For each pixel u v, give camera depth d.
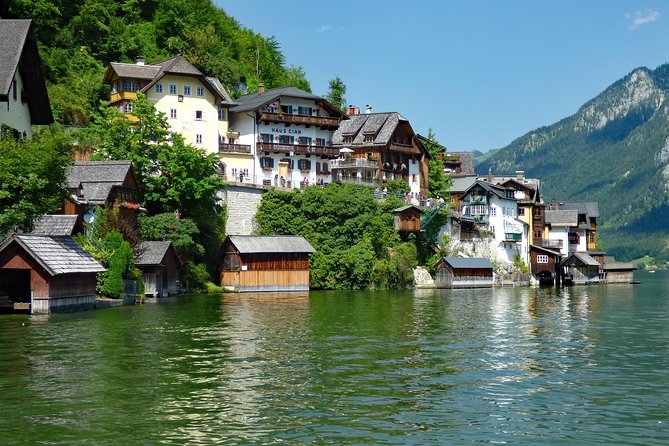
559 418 23.83
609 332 45.53
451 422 23.20
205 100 96.31
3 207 52.03
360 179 112.38
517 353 36.12
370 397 26.17
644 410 24.91
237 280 83.62
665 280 169.88
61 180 55.44
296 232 92.62
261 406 24.75
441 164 137.62
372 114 120.62
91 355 33.66
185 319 49.31
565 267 135.62
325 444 20.97
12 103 57.28
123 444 20.75
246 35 152.62
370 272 94.75
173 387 27.31
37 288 49.47
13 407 24.31
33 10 95.50
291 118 104.12
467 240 119.12
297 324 47.50
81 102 94.12
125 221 69.31
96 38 108.88
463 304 68.69
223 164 97.31
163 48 120.88
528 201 134.12
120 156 77.94
